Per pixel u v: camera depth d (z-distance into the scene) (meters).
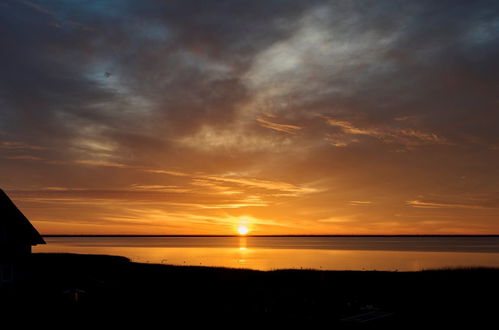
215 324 24.72
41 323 24.09
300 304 31.12
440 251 138.50
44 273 40.59
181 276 49.75
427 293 36.56
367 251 142.50
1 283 27.70
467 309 29.45
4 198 28.50
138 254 118.56
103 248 159.50
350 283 44.06
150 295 34.31
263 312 28.08
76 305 29.00
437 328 24.00
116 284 40.44
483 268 59.16
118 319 25.48
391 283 43.47
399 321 25.66
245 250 155.75
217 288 39.78
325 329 23.88
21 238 29.56
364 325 24.67
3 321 24.33
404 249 159.12
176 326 24.06
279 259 98.69
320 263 85.81
